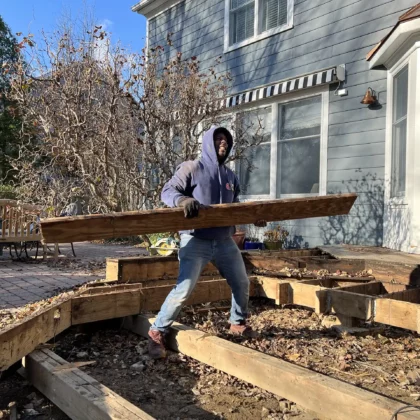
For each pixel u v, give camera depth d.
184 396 3.02
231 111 10.13
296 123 9.50
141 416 2.26
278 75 9.82
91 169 7.90
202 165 3.63
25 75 7.98
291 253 7.01
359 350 3.79
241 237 7.87
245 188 10.58
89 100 7.64
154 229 3.18
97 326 4.40
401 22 6.50
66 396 2.68
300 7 9.35
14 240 8.61
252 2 10.46
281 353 3.70
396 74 7.56
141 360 3.64
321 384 2.54
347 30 8.48
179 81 8.52
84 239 2.94
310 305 4.45
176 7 12.59
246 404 2.89
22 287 6.48
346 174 8.48
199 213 3.31
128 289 4.55
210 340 3.39
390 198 7.71
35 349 3.30
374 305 3.93
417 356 3.67
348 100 8.46
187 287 3.56
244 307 3.99
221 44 11.22
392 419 2.16
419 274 5.31
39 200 8.60
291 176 9.59
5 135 16.11
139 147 8.16
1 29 18.95
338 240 8.62
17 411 2.83
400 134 7.57
